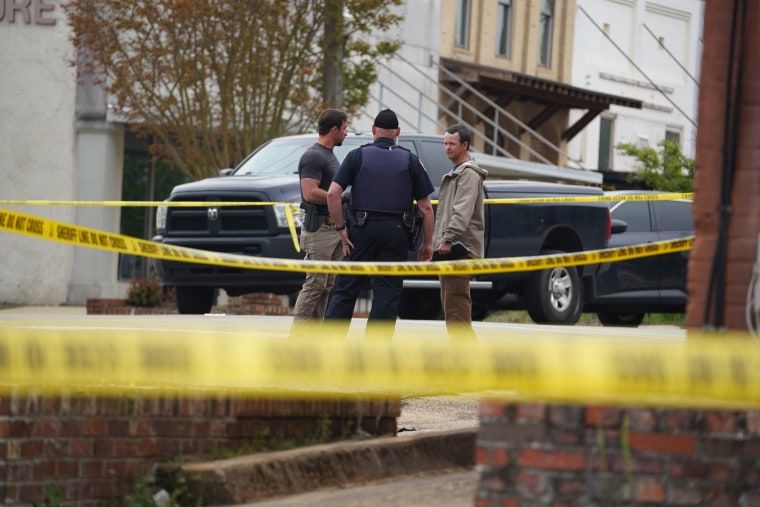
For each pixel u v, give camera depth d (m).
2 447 10.29
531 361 8.04
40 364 8.66
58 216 45.72
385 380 8.32
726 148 8.77
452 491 10.45
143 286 34.16
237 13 37.34
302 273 24.58
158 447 10.92
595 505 8.12
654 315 40.84
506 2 60.25
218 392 11.18
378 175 16.47
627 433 8.13
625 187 61.44
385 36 52.25
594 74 65.06
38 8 45.47
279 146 26.92
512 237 25.55
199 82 38.91
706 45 8.84
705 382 7.87
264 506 10.26
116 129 45.66
